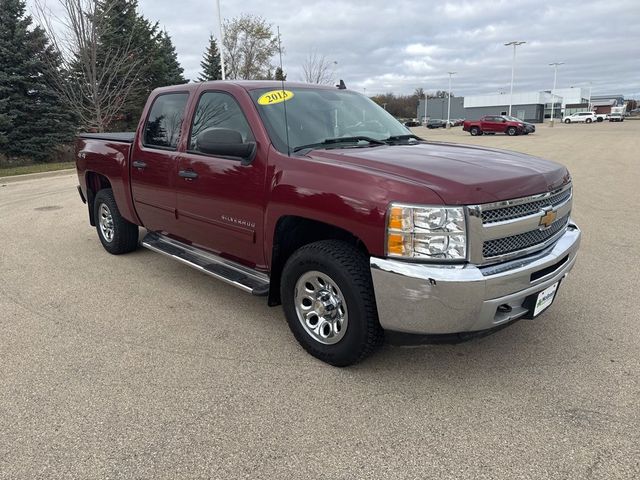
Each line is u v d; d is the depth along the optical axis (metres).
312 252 3.28
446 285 2.74
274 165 3.54
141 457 2.55
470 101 89.44
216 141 3.55
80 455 2.56
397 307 2.91
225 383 3.22
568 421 2.81
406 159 3.29
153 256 6.04
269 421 2.84
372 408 2.96
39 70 20.73
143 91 29.86
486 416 2.87
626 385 3.16
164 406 2.97
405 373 3.34
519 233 3.04
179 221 4.60
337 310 3.29
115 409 2.94
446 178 2.90
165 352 3.64
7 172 15.77
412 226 2.81
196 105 4.38
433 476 2.41
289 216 3.47
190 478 2.41
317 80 22.50
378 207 2.91
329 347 3.37
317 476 2.42
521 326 4.02
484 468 2.46
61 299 4.65
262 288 3.77
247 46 37.12
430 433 2.73
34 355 3.59
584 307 4.37
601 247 6.22
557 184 3.39
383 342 3.27
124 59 19.66
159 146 4.79
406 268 2.82
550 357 3.53
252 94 3.93
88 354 3.60
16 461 2.52
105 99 20.12
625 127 52.09
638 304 4.42
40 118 21.30
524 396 3.06
